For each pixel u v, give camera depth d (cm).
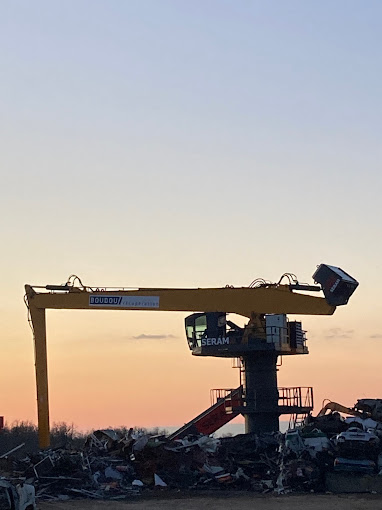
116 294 5066
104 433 4938
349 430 4275
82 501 3869
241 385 5331
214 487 4303
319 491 4144
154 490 4231
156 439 4797
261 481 4350
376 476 4100
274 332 5106
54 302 5081
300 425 4897
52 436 8131
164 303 5009
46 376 5016
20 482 3412
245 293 4925
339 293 4706
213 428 5788
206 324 5309
